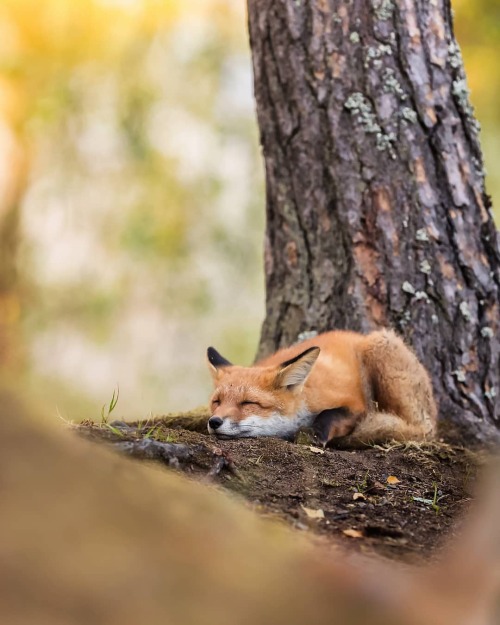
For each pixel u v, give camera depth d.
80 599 2.80
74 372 28.95
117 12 29.91
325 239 11.87
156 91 30.84
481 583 3.85
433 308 11.52
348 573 3.55
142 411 25.94
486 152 30.84
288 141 12.10
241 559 3.31
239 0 31.22
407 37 11.88
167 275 30.73
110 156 31.34
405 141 11.70
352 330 11.61
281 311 12.27
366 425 10.35
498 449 10.77
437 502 7.52
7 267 30.70
